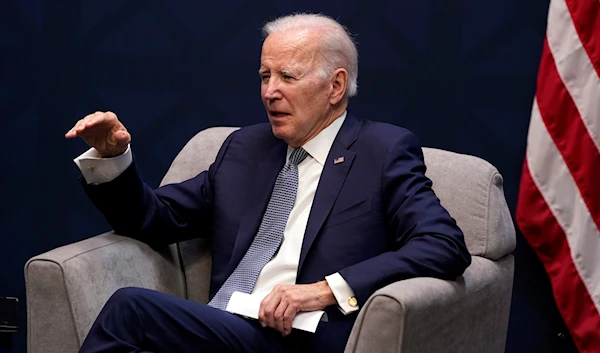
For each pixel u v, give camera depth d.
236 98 9.68
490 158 9.14
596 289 8.50
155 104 9.83
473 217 7.53
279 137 7.34
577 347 8.63
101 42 9.83
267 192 7.46
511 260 7.80
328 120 7.46
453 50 9.12
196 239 8.07
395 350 5.89
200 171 8.20
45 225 10.18
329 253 7.02
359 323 6.02
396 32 9.25
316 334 6.68
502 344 7.83
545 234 8.68
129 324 6.34
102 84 9.89
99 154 7.21
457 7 9.08
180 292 7.86
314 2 9.41
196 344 6.43
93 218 10.12
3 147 10.13
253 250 7.32
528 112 8.99
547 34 8.59
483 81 9.08
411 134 7.46
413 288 6.12
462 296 6.64
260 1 9.52
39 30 9.92
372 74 9.34
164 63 9.76
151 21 9.73
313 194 7.30
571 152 8.45
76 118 9.97
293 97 7.19
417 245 6.61
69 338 6.61
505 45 8.99
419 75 9.23
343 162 7.26
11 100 10.06
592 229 8.45
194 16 9.64
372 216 7.07
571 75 8.43
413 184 7.04
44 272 6.60
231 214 7.52
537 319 9.16
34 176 10.12
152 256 7.56
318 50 7.24
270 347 6.59
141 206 7.36
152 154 9.90
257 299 6.72
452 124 9.20
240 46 9.60
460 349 6.93
